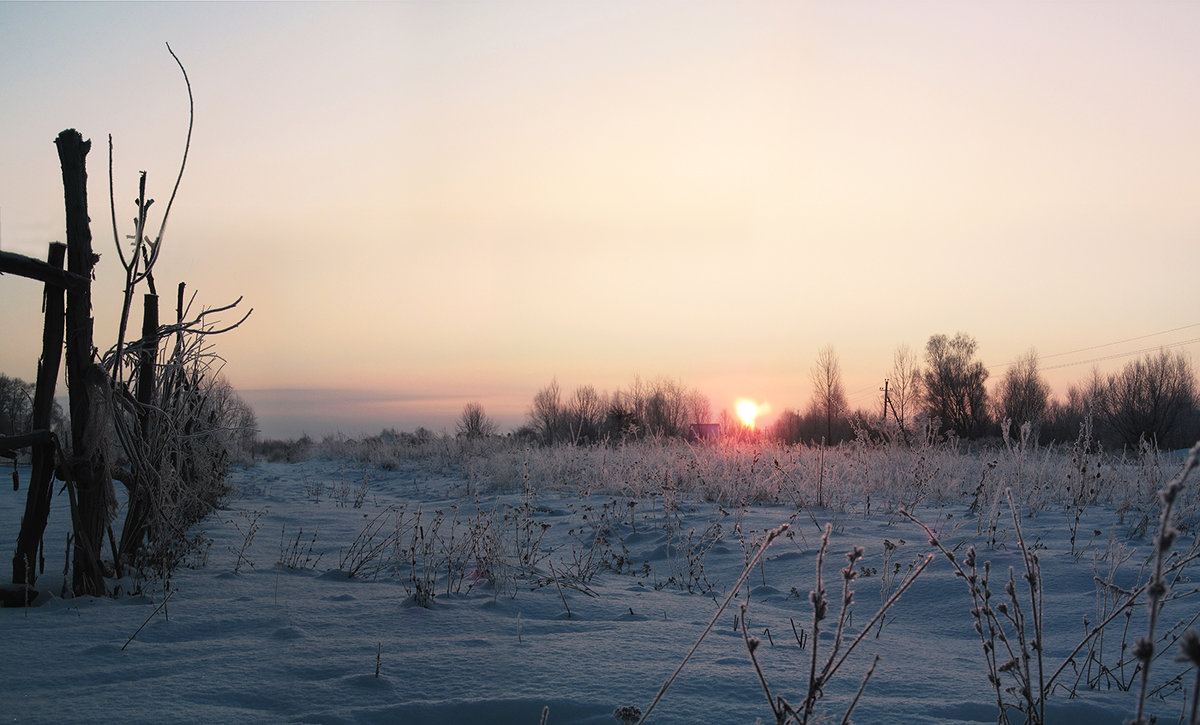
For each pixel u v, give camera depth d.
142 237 5.32
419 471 20.48
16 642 3.90
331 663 3.67
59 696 3.18
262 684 3.38
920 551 6.60
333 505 12.52
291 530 8.92
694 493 11.91
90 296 5.07
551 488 14.11
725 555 7.32
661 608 5.16
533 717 3.12
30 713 2.98
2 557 6.07
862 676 3.61
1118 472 10.28
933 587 5.47
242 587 5.52
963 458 13.44
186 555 6.48
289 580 5.90
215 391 9.88
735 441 14.11
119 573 5.47
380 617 4.66
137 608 4.73
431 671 3.58
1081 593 5.18
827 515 9.40
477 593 5.46
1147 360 39.25
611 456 15.14
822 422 54.19
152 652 3.82
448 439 26.28
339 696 3.26
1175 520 7.23
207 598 5.09
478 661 3.72
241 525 9.06
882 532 7.89
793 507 10.39
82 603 4.79
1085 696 3.43
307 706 3.15
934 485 10.71
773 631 4.54
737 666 3.70
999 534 7.27
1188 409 38.50
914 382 58.38
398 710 3.11
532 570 6.12
